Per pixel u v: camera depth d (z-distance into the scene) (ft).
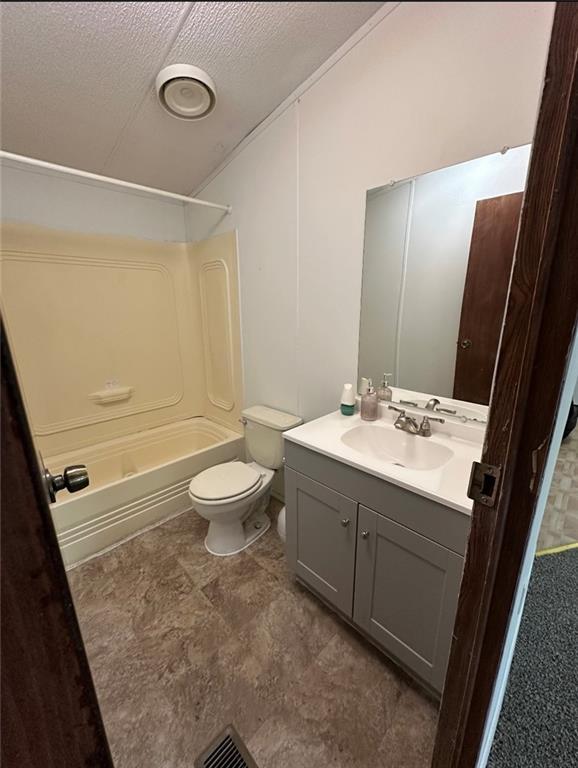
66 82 4.00
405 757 3.23
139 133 5.21
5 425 1.08
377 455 4.66
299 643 4.32
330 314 5.41
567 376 1.48
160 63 3.80
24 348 6.42
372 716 3.56
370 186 4.42
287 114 5.07
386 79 3.87
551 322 1.40
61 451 7.17
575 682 3.78
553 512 7.10
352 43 3.83
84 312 7.07
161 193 5.83
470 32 1.77
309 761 3.21
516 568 1.74
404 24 1.91
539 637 4.30
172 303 8.39
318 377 5.85
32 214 6.19
